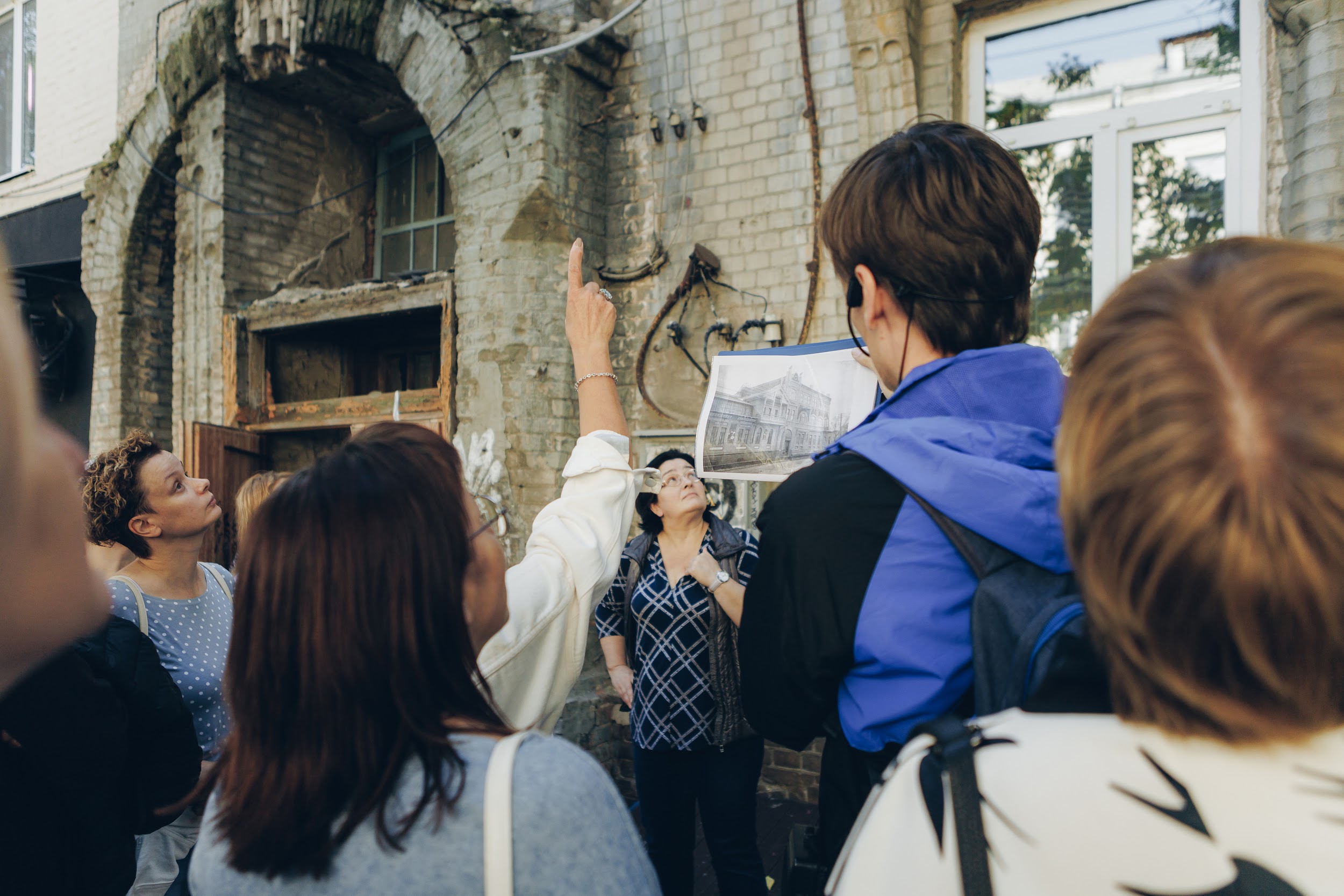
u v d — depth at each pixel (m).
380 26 4.98
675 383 4.32
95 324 7.06
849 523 0.74
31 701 1.06
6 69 7.60
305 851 0.62
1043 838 0.44
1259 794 0.41
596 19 4.51
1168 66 3.23
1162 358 0.42
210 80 5.58
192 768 1.44
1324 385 0.38
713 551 2.41
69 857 1.12
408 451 0.75
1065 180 3.44
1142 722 0.45
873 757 0.76
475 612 0.79
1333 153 2.73
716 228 4.23
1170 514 0.40
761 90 4.12
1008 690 0.63
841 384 1.37
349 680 0.65
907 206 0.81
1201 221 3.15
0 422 0.42
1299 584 0.37
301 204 6.01
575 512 1.08
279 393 5.78
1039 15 3.48
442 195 6.12
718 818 2.24
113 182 6.30
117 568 2.07
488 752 0.66
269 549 0.69
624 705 3.86
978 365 0.79
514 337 4.38
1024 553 0.68
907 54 3.55
